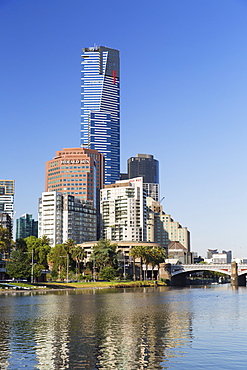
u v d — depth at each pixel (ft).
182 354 172.65
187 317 297.94
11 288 625.00
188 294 604.08
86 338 207.00
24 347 185.98
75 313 319.68
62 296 513.86
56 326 248.73
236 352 176.04
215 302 448.24
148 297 511.81
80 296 516.73
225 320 281.74
